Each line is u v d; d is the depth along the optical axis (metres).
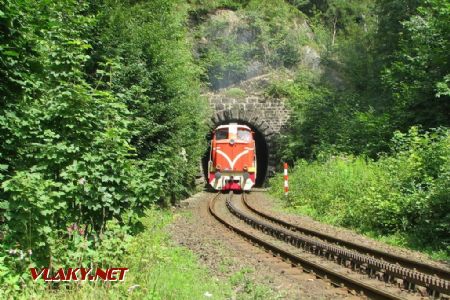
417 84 19.72
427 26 19.83
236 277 8.19
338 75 36.06
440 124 18.42
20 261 5.84
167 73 16.89
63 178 6.98
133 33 15.52
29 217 5.93
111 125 7.83
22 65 7.00
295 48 36.53
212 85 34.62
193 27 35.47
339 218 15.94
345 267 9.35
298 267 9.38
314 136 29.86
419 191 13.02
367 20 41.19
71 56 7.54
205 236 12.92
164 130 16.72
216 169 28.77
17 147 6.98
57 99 7.18
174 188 18.89
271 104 34.28
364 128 24.00
